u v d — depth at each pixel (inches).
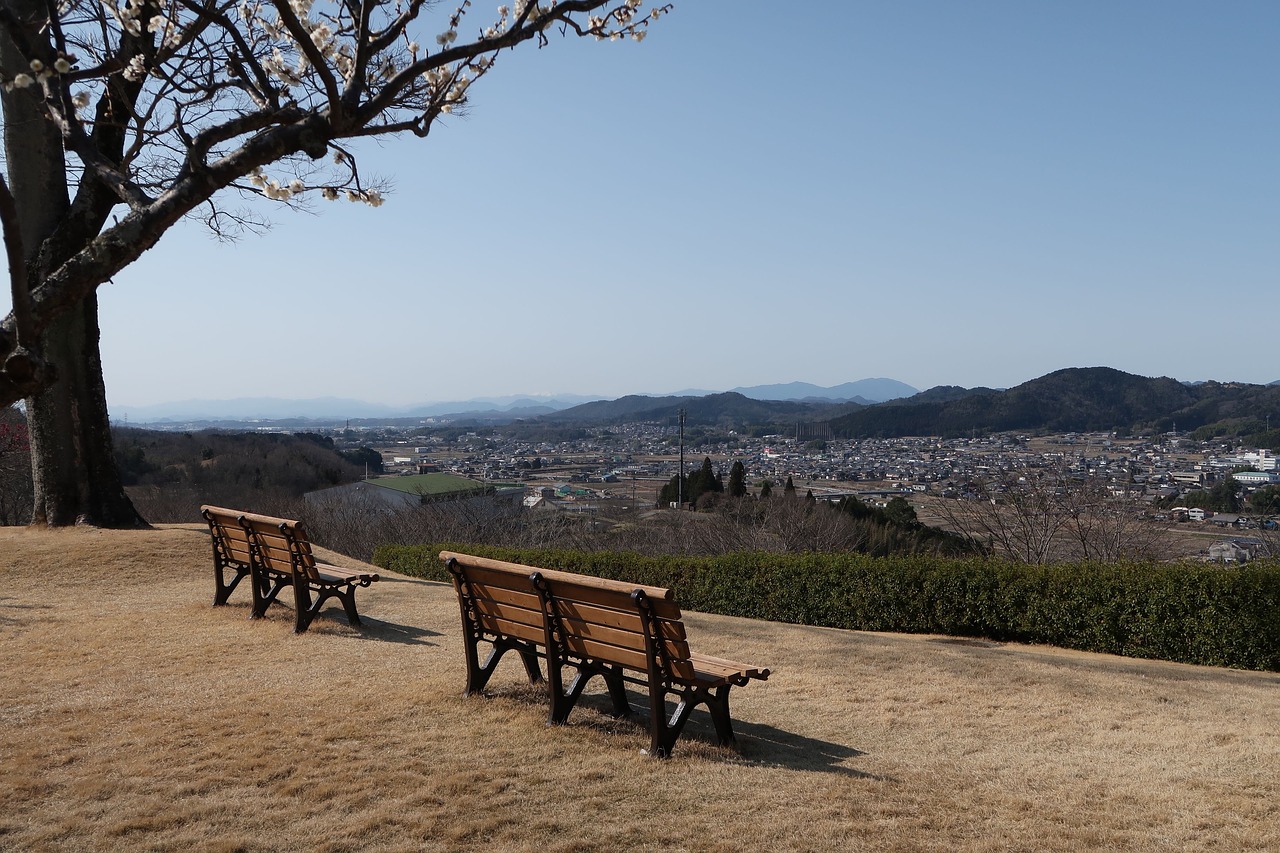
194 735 207.2
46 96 170.2
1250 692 300.8
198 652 300.5
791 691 278.5
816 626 473.1
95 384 592.4
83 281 139.1
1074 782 193.6
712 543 1040.2
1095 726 246.5
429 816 161.2
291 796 170.2
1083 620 421.4
